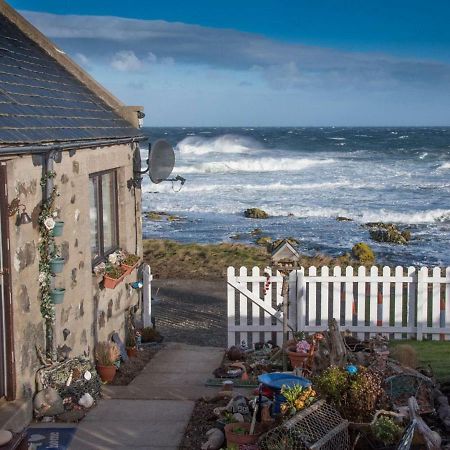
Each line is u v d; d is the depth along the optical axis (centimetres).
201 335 1235
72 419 667
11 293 623
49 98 853
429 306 1220
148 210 3156
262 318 1053
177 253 2014
